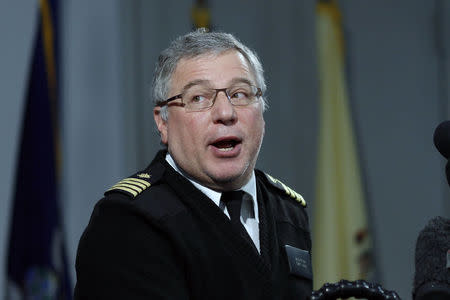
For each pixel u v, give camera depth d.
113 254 4.04
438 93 14.13
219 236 4.23
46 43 10.66
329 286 3.54
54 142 10.57
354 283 3.54
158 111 4.51
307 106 12.99
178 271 4.08
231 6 12.45
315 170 12.98
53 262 10.41
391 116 13.84
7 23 10.53
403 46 14.02
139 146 11.43
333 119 13.20
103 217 4.14
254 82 4.38
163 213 4.13
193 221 4.22
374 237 13.41
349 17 13.66
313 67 13.13
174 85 4.34
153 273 4.01
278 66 12.81
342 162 13.19
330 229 13.01
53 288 10.35
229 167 4.28
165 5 11.79
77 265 4.17
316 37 13.21
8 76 10.50
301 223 4.85
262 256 4.38
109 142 11.17
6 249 10.27
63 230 10.52
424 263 3.41
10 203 10.36
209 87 4.26
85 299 4.08
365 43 13.77
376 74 13.81
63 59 10.94
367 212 13.39
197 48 4.32
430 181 14.00
